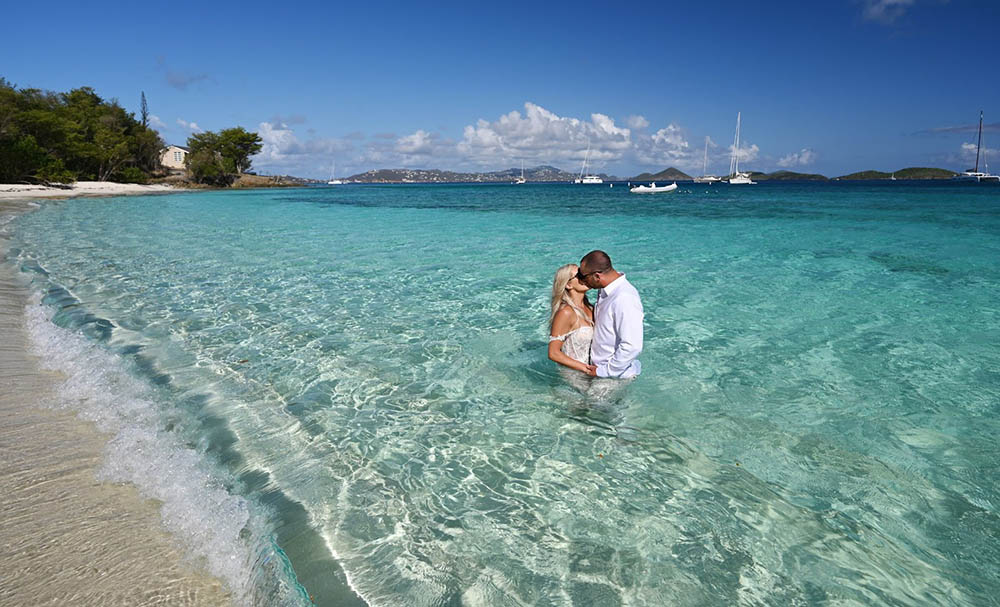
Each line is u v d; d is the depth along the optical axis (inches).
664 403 171.2
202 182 3435.0
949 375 194.7
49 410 162.6
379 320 265.7
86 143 2465.6
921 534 109.3
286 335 241.4
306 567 98.6
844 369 201.2
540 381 187.6
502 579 96.4
